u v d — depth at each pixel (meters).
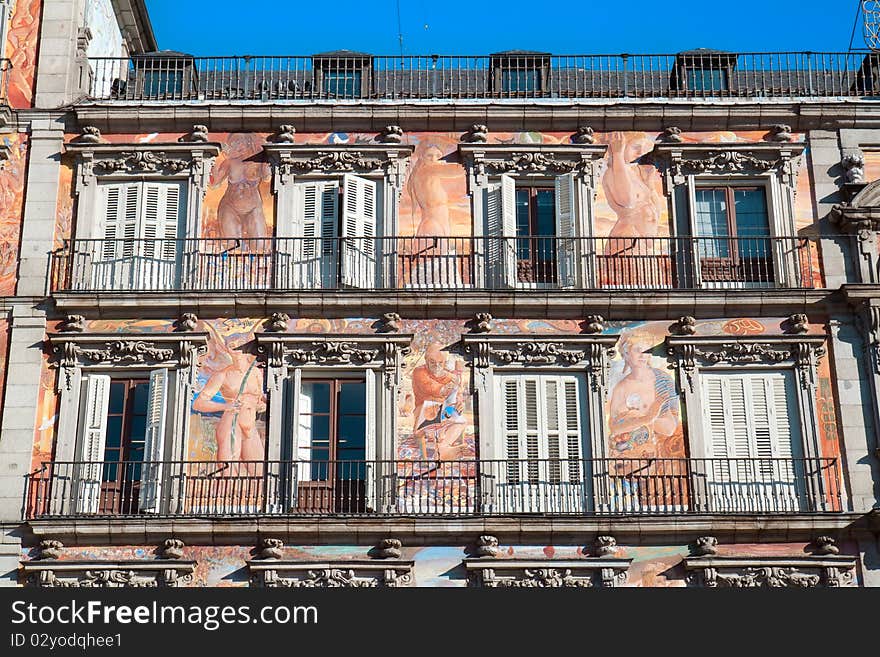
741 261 35.44
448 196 35.88
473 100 36.50
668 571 31.95
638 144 36.38
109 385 34.03
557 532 31.95
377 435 33.38
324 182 36.03
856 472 33.06
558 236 34.62
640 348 34.12
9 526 32.19
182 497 32.56
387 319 34.06
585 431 33.56
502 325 34.22
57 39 37.19
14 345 34.00
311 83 38.69
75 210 35.62
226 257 35.03
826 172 36.06
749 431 33.62
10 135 36.31
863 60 38.53
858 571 32.00
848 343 34.09
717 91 37.19
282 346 33.84
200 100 36.66
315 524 31.80
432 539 32.09
